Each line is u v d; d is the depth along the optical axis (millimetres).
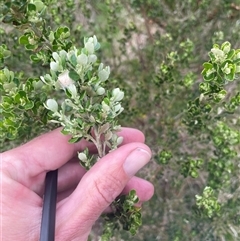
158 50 231
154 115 234
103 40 246
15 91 132
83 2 226
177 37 232
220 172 189
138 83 231
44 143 147
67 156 151
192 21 229
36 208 137
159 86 208
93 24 233
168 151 204
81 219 131
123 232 215
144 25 249
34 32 132
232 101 173
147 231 220
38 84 133
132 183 179
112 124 126
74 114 120
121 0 238
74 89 108
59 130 150
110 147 134
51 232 125
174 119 220
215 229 202
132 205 148
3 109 130
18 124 135
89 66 109
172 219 219
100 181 127
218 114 185
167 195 231
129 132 171
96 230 218
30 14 128
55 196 135
